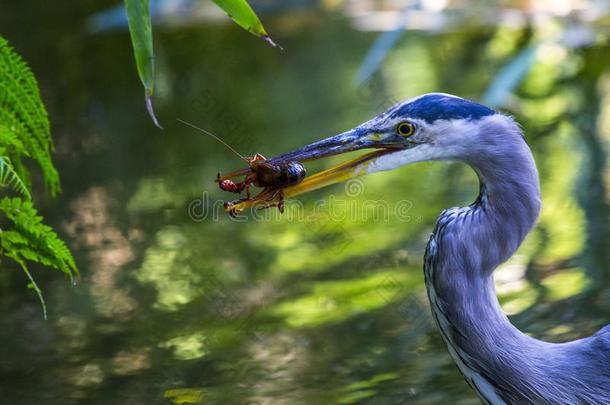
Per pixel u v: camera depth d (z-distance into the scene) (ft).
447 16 63.87
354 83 53.26
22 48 61.62
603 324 30.22
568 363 21.66
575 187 40.40
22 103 22.75
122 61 58.95
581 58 55.72
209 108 51.52
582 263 34.40
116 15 65.05
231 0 19.72
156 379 29.01
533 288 33.04
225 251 37.55
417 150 21.31
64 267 22.74
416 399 27.22
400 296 33.42
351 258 36.27
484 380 21.79
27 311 33.76
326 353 30.14
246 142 46.34
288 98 51.75
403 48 59.36
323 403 27.17
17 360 30.48
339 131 46.39
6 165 21.36
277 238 38.50
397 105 21.52
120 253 37.68
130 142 48.32
